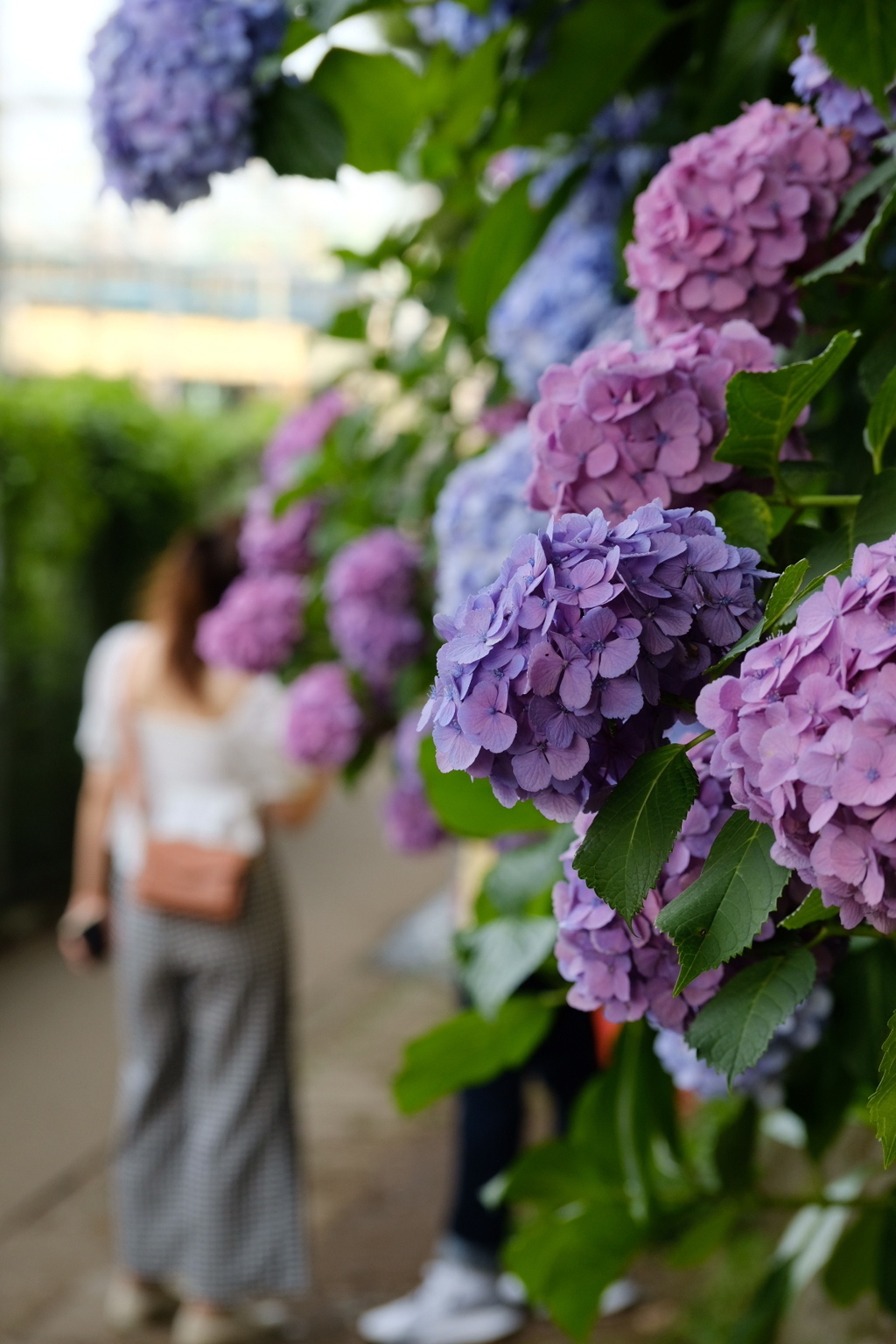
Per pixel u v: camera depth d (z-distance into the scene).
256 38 1.28
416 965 6.01
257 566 2.74
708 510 0.87
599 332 1.77
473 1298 3.13
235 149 1.29
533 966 1.43
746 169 0.98
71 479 6.49
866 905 0.66
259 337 8.59
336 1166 4.20
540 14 1.53
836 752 0.63
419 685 2.41
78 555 6.71
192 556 3.16
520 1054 1.55
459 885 3.02
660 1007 0.83
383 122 1.50
